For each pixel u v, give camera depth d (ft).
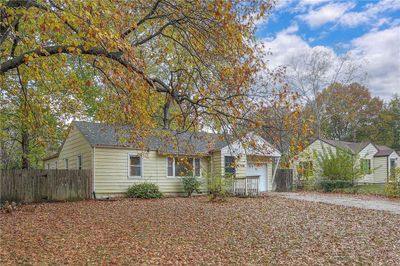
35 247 28.45
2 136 63.77
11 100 58.95
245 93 30.25
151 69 55.11
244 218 44.29
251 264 25.50
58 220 41.81
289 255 28.07
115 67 25.85
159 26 36.22
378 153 116.67
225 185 66.80
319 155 94.79
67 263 24.34
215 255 27.53
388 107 182.39
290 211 50.78
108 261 25.05
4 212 48.55
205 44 30.55
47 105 54.49
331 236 34.86
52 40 32.73
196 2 29.40
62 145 83.25
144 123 39.01
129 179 72.08
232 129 30.19
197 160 79.82
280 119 30.17
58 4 25.76
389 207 55.16
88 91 68.03
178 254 27.40
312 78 141.49
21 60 31.60
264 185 87.71
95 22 23.72
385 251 29.66
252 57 30.25
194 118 32.40
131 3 31.07
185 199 67.72
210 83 30.25
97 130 74.38
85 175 67.82
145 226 38.04
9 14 27.22
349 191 80.59
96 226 37.83
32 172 63.26
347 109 172.24
